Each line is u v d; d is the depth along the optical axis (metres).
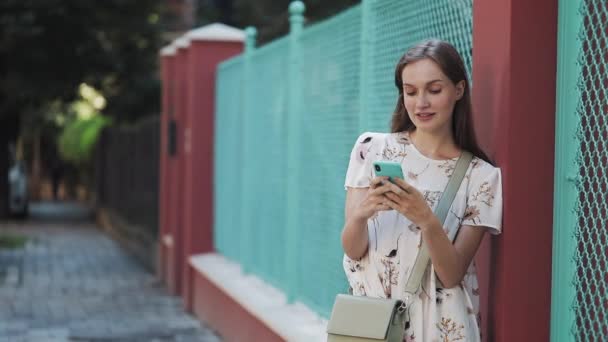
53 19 21.00
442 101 3.57
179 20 24.52
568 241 3.70
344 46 5.93
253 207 8.50
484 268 3.90
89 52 22.02
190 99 10.67
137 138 16.30
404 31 4.96
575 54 3.67
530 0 3.71
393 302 3.50
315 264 6.49
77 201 34.34
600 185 3.58
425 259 3.56
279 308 6.96
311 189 6.58
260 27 16.67
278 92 7.59
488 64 3.87
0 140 23.44
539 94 3.73
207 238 10.59
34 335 8.83
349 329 3.48
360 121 5.49
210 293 9.35
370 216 3.49
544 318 3.76
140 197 15.65
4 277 13.04
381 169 3.36
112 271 14.00
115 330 9.17
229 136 9.68
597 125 3.58
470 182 3.64
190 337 8.84
